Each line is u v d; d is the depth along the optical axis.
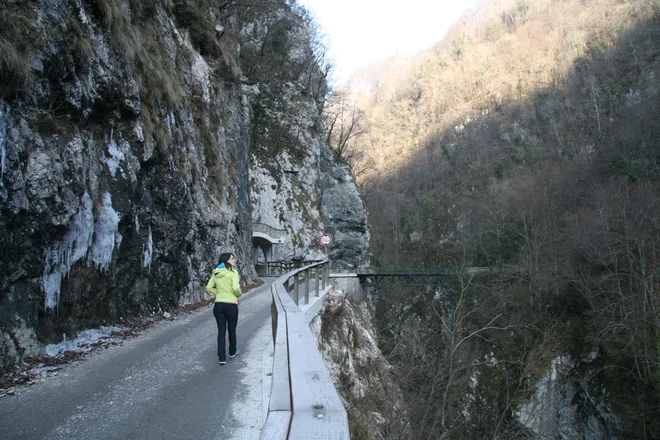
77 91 7.89
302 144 44.72
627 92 63.06
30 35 6.75
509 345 30.38
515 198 48.78
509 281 36.00
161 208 11.42
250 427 4.04
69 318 7.19
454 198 72.88
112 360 6.43
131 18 12.35
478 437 25.09
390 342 33.06
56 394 4.88
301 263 32.56
